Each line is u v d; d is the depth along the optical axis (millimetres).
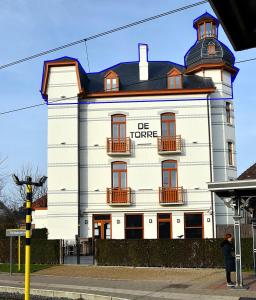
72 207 30250
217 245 20250
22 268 22391
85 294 14031
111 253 22156
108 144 30906
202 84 31844
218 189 14391
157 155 30828
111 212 30375
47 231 30484
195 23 33938
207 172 30484
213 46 32562
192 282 16328
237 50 3441
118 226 30219
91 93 31422
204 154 30672
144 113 31250
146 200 30422
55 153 30797
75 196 30312
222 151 31531
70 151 30750
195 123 31000
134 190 30594
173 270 19812
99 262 22422
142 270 20094
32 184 11781
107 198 30422
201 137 30844
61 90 31281
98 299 13633
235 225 14664
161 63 34594
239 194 14539
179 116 31062
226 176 31234
